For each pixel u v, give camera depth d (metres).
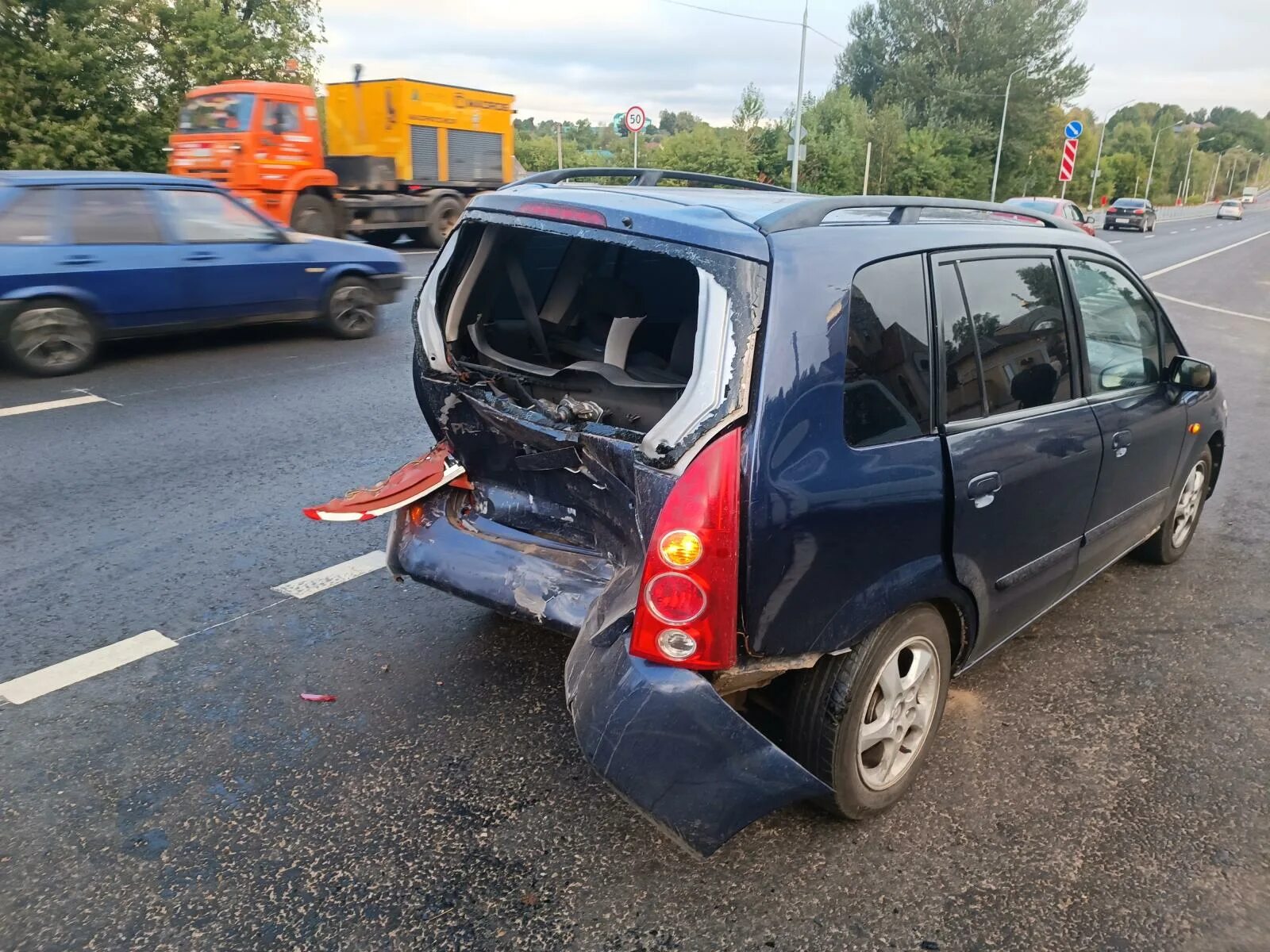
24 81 20.03
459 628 4.07
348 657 3.81
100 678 3.62
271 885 2.61
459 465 3.47
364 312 10.48
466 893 2.59
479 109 20.98
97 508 5.32
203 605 4.21
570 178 3.73
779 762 2.45
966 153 52.41
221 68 23.69
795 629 2.49
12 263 7.92
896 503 2.63
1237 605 4.54
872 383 2.61
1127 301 3.97
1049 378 3.37
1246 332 13.77
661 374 3.21
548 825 2.87
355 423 7.20
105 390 7.92
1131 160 93.56
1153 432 4.07
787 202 2.89
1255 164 185.38
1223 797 3.09
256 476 5.93
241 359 9.30
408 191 19.97
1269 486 6.44
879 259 2.69
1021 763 3.25
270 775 3.07
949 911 2.57
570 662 2.64
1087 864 2.77
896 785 2.95
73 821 2.84
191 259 8.95
